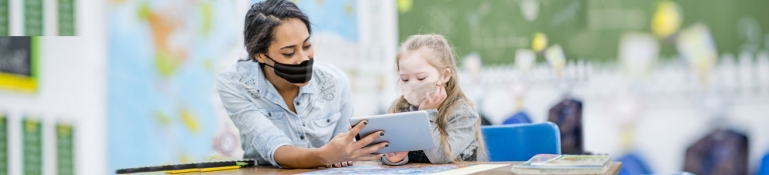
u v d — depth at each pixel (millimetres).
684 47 3279
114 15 2816
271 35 1976
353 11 3320
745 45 3203
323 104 2225
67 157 2742
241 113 2072
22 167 2670
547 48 3436
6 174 2645
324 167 1913
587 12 3373
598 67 3381
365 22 3393
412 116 1735
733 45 3219
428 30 3512
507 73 3488
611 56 3363
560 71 3424
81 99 2758
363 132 1801
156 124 2945
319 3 3152
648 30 3312
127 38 2854
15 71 2643
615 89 3367
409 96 2139
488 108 3502
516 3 3463
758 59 3189
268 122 2027
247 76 2084
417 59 2115
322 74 2232
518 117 3477
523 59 3467
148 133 2924
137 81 2887
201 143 3061
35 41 2674
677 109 3312
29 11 2691
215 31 3061
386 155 1969
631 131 3369
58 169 2729
